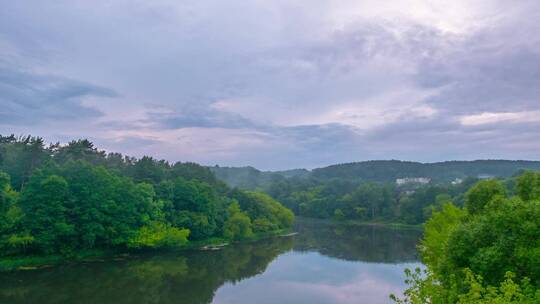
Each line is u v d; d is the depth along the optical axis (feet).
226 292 169.78
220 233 328.90
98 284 172.86
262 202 423.23
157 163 379.14
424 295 71.61
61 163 294.25
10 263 188.55
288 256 264.11
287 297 164.35
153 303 150.92
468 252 76.59
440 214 155.22
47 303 144.05
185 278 191.83
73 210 210.18
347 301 160.25
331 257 261.65
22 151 266.36
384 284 187.83
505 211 73.72
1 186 186.19
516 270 67.41
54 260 205.26
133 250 249.96
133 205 236.63
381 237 380.17
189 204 304.09
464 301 54.44
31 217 197.16
